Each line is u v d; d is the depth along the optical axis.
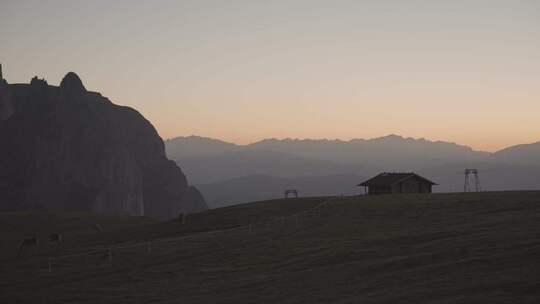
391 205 89.75
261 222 89.69
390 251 50.53
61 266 66.06
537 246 40.44
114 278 56.56
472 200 86.62
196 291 46.41
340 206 94.38
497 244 43.97
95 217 151.50
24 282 58.31
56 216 147.38
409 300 32.81
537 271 34.12
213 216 103.81
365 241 58.94
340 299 36.06
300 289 41.31
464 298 31.00
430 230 60.38
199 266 58.31
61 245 95.56
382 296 34.91
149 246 71.88
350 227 73.38
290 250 60.66
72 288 53.25
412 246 51.03
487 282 33.41
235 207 110.69
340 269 46.16
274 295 40.69
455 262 40.09
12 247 96.62
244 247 66.50
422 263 42.53
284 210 99.44
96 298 48.00
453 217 72.19
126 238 97.12
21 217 140.50
